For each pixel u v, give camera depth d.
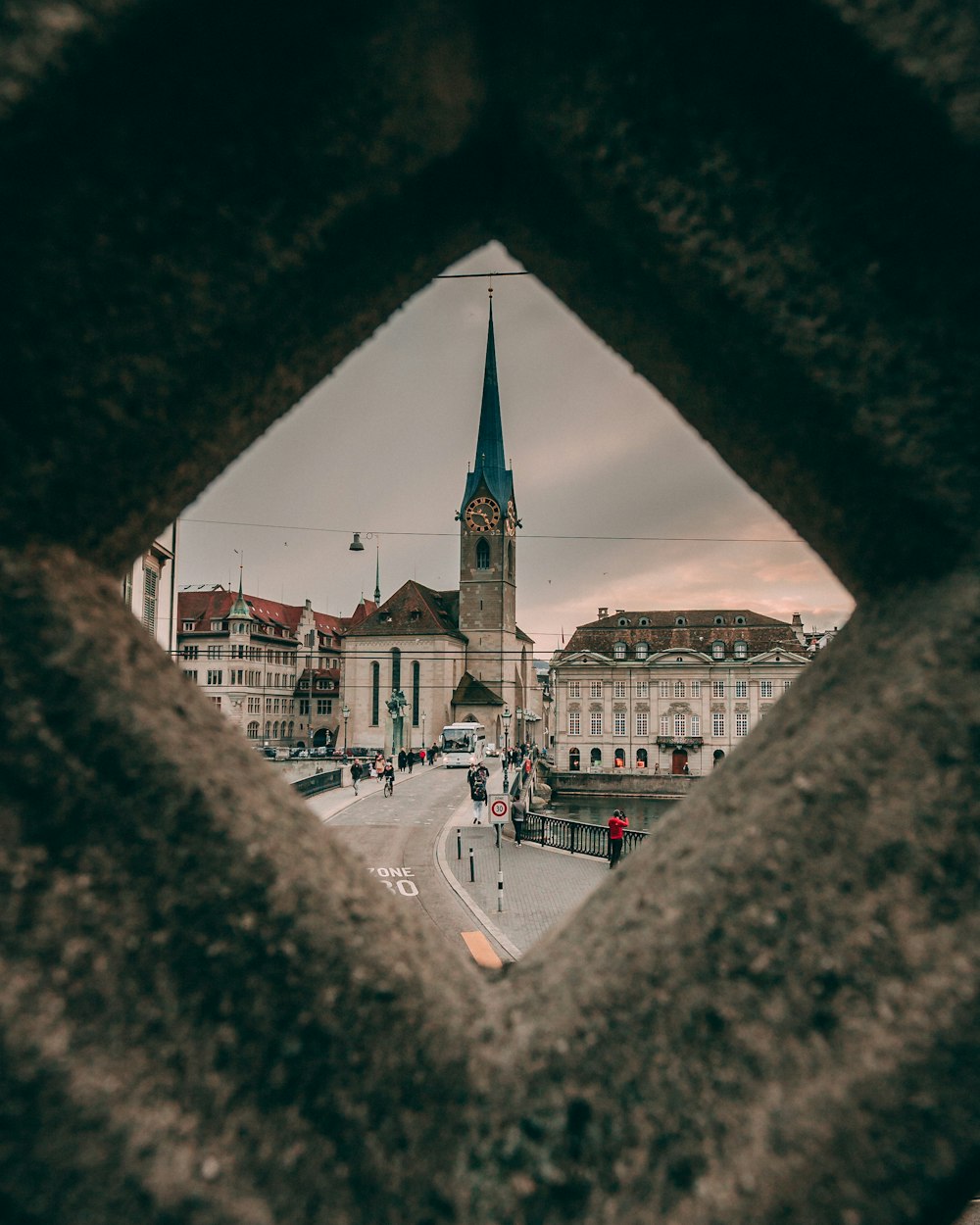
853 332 1.36
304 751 69.19
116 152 1.21
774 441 1.69
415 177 1.49
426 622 71.00
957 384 1.34
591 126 1.40
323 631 95.81
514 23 1.31
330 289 1.57
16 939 1.11
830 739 1.30
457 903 14.55
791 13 1.21
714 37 1.30
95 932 1.15
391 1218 1.12
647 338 1.84
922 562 1.48
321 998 1.21
